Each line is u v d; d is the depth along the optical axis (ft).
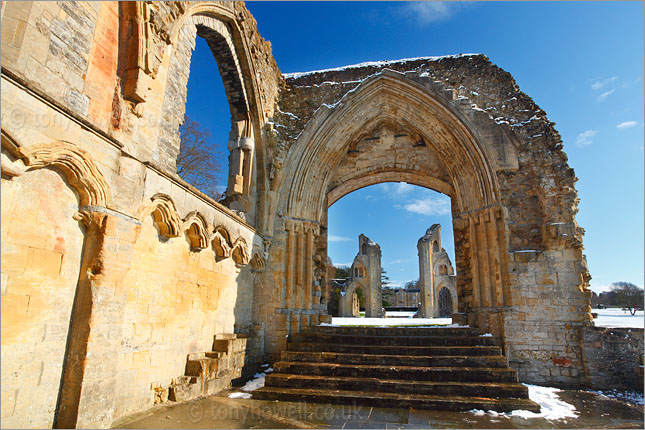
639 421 22.38
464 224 42.11
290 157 42.42
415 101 42.55
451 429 19.69
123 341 19.08
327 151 43.73
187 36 26.94
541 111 40.42
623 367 32.37
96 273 16.93
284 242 40.37
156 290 21.98
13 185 13.99
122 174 18.74
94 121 17.67
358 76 45.44
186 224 24.08
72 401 15.47
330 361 30.71
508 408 23.39
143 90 20.11
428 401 23.86
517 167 38.75
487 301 37.27
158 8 21.70
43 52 15.30
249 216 37.78
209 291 28.73
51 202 15.52
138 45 19.90
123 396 18.92
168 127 23.77
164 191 22.07
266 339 37.55
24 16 14.69
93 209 17.01
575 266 35.63
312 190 43.06
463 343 33.58
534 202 37.96
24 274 14.30
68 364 15.88
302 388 26.94
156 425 18.11
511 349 34.91
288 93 46.32
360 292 144.15
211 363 26.09
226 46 34.68
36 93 14.24
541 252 36.37
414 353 31.63
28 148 13.89
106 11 18.94
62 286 15.89
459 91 42.88
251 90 38.52
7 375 13.52
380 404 24.16
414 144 47.14
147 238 21.34
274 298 38.63
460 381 27.14
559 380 33.73
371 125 46.50
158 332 22.02
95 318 16.47
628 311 109.91
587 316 34.55
